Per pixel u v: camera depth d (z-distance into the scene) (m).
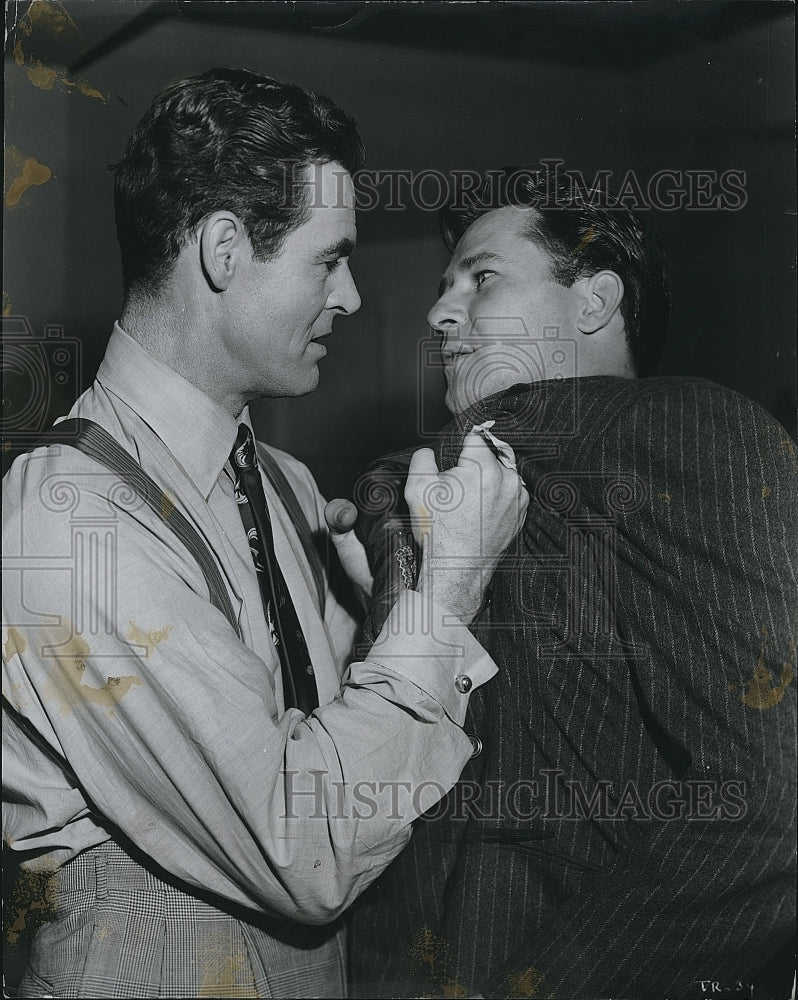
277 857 0.75
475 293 0.95
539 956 0.83
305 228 0.83
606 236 0.92
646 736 0.81
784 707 0.77
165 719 0.77
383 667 0.81
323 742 0.78
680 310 1.04
